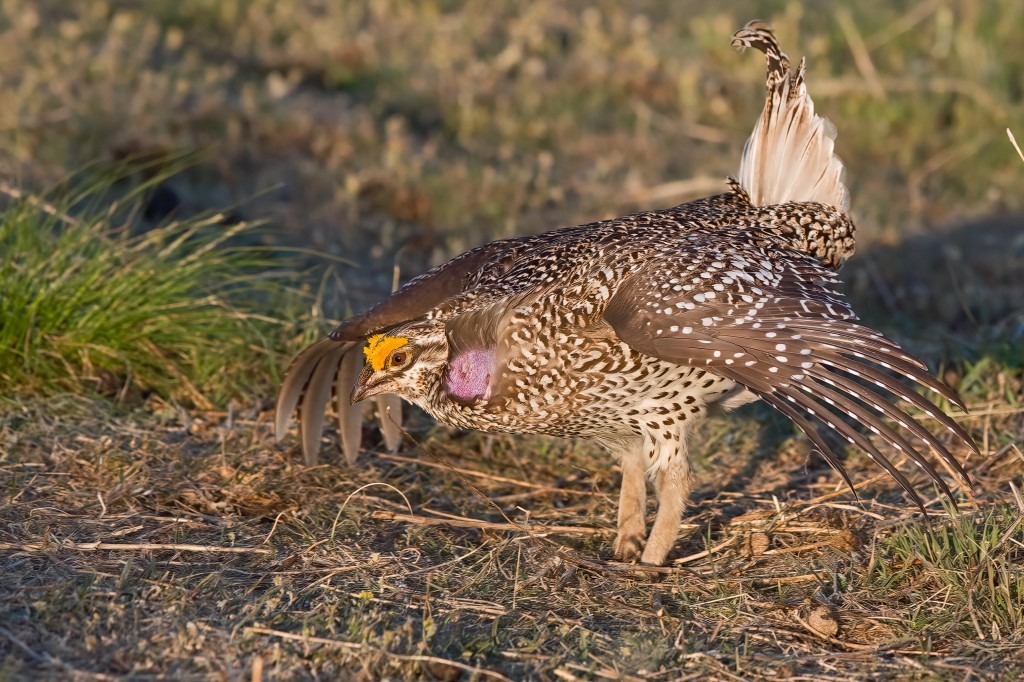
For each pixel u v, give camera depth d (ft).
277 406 37.45
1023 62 75.87
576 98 72.02
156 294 42.29
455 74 73.67
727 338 29.84
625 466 35.14
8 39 66.49
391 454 39.55
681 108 72.43
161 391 41.45
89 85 63.36
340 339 36.11
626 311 30.86
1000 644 28.30
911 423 28.73
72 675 25.76
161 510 34.09
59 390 39.88
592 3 87.30
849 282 53.88
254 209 55.62
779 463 40.09
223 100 64.13
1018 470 37.40
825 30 80.59
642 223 34.58
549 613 29.71
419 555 32.35
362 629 27.84
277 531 33.45
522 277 33.60
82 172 54.08
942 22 78.07
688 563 33.32
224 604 29.04
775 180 37.09
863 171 65.82
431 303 36.04
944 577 30.25
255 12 78.59
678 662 27.86
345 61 73.61
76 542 31.73
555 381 32.19
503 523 35.22
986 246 57.77
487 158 64.54
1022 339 46.11
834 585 30.63
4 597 28.66
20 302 40.24
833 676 27.43
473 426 33.71
